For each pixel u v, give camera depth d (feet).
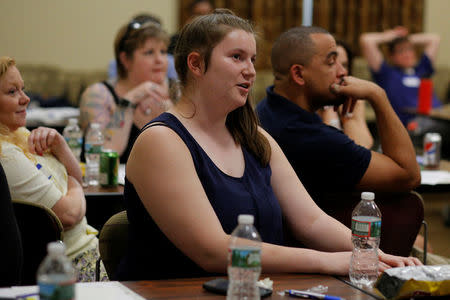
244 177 8.32
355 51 39.06
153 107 15.53
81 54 35.35
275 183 8.87
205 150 8.09
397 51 29.30
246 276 6.18
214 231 7.51
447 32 40.88
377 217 8.52
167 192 7.55
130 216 8.16
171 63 20.54
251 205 8.13
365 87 11.43
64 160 10.59
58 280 5.27
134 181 7.83
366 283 7.14
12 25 34.24
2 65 9.57
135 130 15.58
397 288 6.37
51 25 34.73
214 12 8.44
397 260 7.93
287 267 7.47
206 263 7.52
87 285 6.62
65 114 22.94
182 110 8.23
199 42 8.02
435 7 40.34
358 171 11.25
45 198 9.62
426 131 23.68
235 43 7.94
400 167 11.37
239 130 8.64
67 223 9.87
